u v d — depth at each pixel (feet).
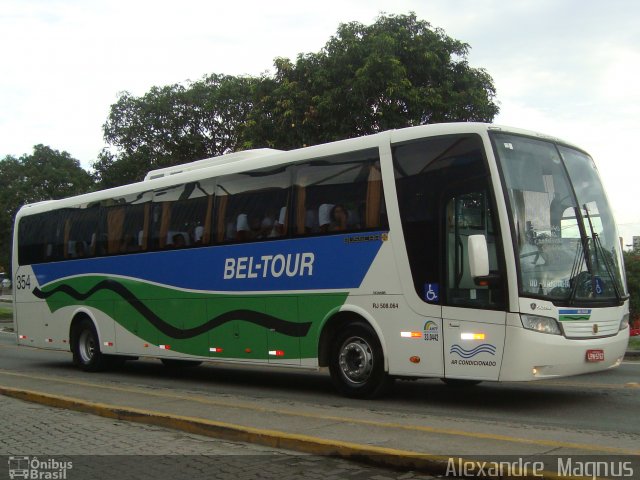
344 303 30.14
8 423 26.20
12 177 164.45
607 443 20.47
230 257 35.76
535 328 25.00
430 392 32.48
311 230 31.86
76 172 172.45
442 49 65.57
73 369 49.21
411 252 28.02
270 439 21.26
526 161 27.37
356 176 30.40
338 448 19.51
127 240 43.11
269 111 68.28
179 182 39.75
